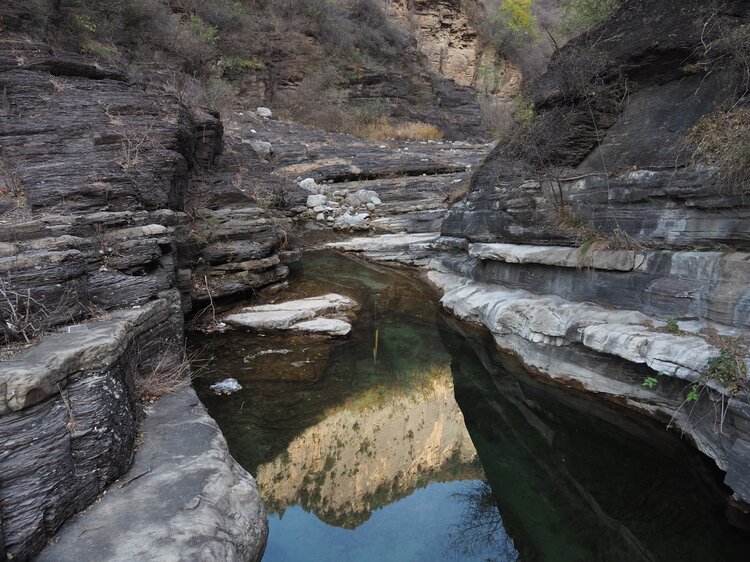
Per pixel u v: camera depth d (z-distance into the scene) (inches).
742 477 140.2
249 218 353.7
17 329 143.1
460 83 1197.7
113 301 187.2
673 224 205.6
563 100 289.9
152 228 223.8
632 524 165.8
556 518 179.9
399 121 916.6
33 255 164.7
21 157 250.8
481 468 207.3
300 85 843.4
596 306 230.7
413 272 413.4
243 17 818.2
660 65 253.4
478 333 298.8
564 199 263.4
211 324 290.0
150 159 272.5
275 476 182.1
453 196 514.9
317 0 914.1
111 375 140.3
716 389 153.5
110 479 126.6
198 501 122.3
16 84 302.8
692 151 206.7
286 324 291.6
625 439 204.4
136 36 616.7
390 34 1031.6
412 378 258.5
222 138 457.1
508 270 301.3
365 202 554.9
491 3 1435.8
